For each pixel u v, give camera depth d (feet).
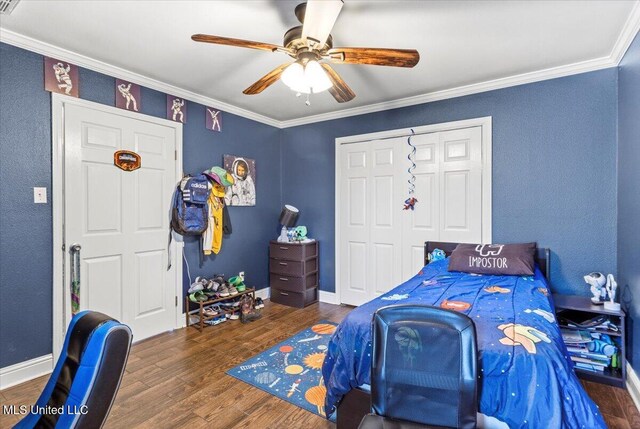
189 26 6.96
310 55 6.12
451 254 9.91
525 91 9.66
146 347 9.18
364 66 8.93
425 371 4.02
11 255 7.37
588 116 8.82
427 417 3.93
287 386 7.14
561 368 4.20
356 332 5.51
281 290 13.42
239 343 9.44
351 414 5.45
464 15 6.53
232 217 12.73
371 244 12.69
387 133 12.13
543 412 3.90
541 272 9.02
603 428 3.84
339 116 13.24
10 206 7.35
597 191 8.74
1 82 7.18
